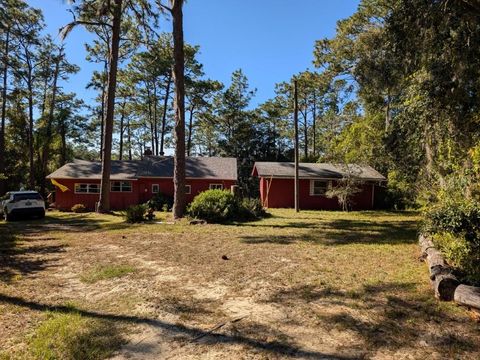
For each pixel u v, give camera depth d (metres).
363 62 23.28
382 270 6.93
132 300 5.34
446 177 8.84
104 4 18.86
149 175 25.88
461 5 8.23
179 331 4.29
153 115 40.66
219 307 5.06
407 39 9.52
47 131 33.56
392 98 24.64
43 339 4.04
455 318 4.55
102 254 8.71
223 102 43.78
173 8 15.81
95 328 4.35
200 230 12.78
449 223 6.28
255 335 4.18
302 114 43.69
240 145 44.41
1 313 4.85
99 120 38.66
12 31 29.09
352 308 4.96
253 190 41.44
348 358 3.64
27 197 18.02
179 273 6.84
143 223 15.26
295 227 13.73
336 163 22.62
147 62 35.22
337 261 7.73
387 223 15.34
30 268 7.40
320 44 28.28
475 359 3.59
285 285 6.03
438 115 9.09
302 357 3.67
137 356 3.71
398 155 18.31
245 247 9.43
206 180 26.25
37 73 33.09
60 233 12.72
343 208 23.97
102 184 20.91
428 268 6.80
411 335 4.12
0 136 29.98
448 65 8.76
